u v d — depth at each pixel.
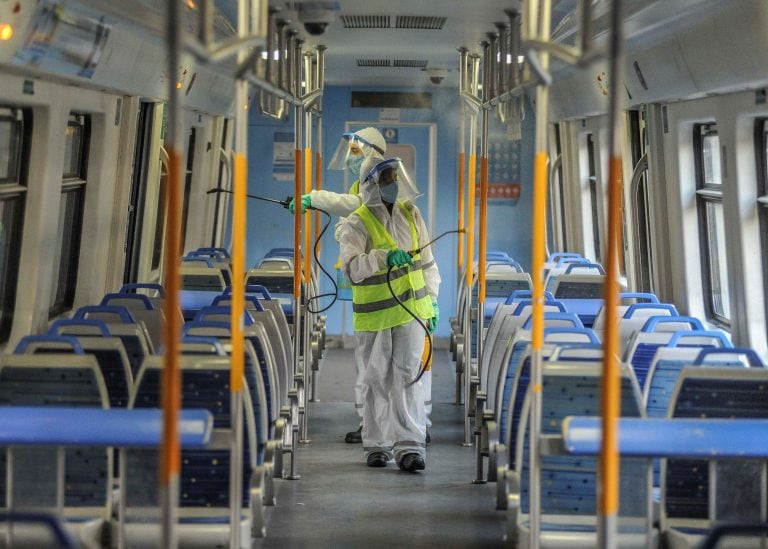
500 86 14.67
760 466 7.94
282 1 11.71
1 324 11.87
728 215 12.47
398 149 25.73
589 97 18.00
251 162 25.66
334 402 19.41
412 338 13.80
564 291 16.91
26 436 7.03
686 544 7.98
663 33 12.32
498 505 10.32
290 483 13.27
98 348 9.38
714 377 8.11
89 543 8.03
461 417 18.23
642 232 17.23
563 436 6.97
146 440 7.04
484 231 14.97
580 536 8.24
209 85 18.55
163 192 18.98
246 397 8.75
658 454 6.84
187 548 8.23
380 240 13.61
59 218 14.12
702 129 14.53
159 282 18.84
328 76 23.97
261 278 17.92
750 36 10.01
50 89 11.77
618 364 8.33
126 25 11.55
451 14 13.29
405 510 12.00
